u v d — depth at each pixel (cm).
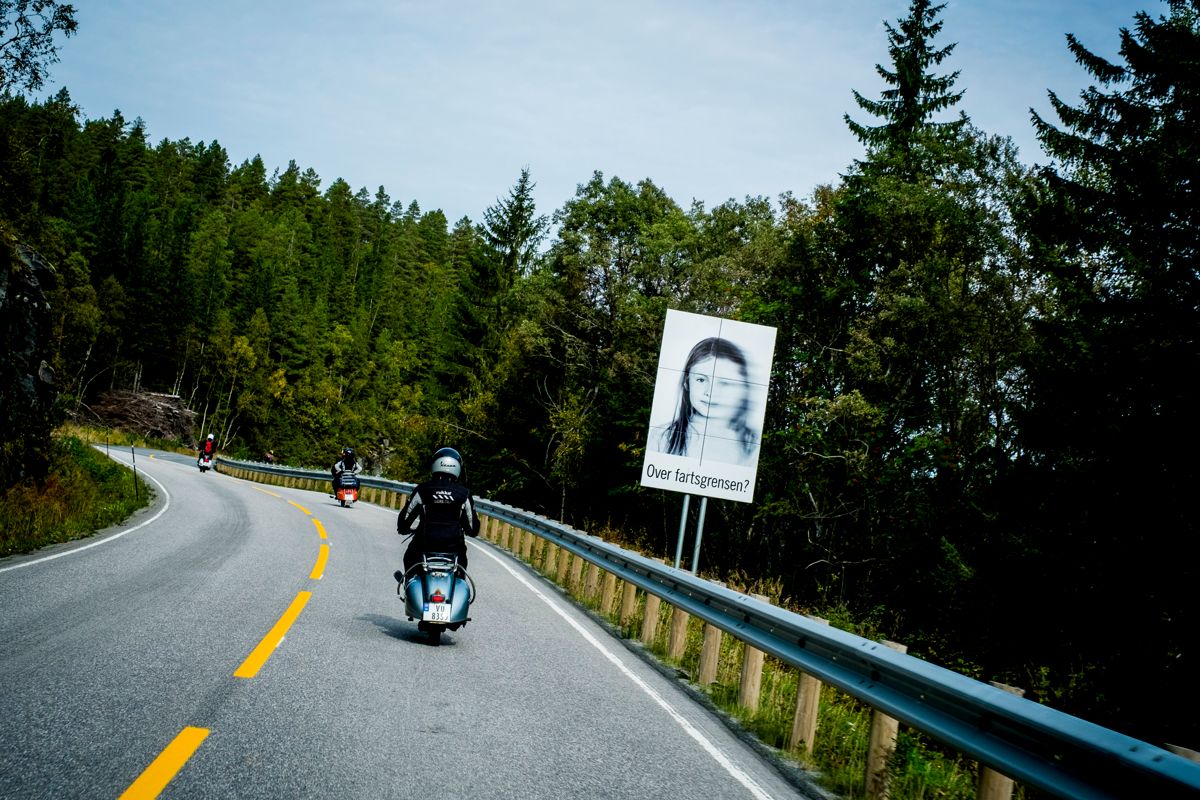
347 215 18525
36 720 482
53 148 2570
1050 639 1602
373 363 10856
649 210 4022
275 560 1316
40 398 1912
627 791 476
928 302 2416
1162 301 1595
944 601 1969
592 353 3794
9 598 862
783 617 692
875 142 3027
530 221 5444
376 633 850
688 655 957
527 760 508
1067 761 390
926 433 2430
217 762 441
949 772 638
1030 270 2286
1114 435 1548
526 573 1594
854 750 635
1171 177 1698
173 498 2439
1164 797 330
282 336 10094
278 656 698
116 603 874
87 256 8800
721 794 495
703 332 1689
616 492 3416
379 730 530
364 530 2006
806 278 2966
